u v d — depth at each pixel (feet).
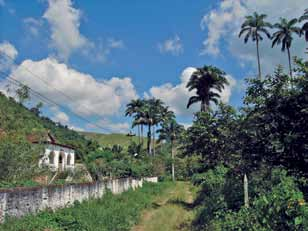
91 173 107.45
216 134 57.67
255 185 44.55
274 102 26.53
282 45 155.12
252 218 28.63
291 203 19.26
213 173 72.84
